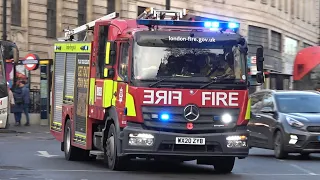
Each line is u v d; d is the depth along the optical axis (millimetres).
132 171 14047
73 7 50438
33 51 47281
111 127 14055
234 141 13164
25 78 33062
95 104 14930
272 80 40406
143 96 12883
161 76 13000
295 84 35438
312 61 34812
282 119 18266
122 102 13242
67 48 17484
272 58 68875
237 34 13508
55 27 49250
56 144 22500
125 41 13391
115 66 13758
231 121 13195
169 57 13086
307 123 17781
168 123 12938
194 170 14836
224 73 13242
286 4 74562
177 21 13492
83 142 15750
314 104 19172
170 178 12867
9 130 28891
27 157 17438
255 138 19859
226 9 61688
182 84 13000
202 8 58656
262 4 67312
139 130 12875
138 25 13742
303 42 81438
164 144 12930
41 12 48000
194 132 13023
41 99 33281
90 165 15508
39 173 13492
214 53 13273
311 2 84750
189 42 13195
